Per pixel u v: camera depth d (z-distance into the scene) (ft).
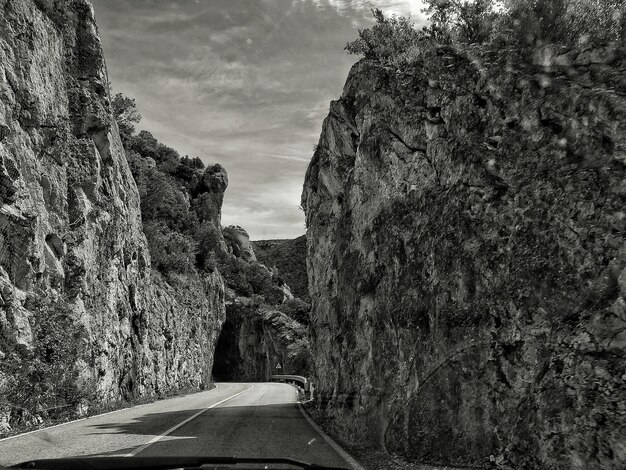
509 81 29.78
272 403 82.79
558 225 22.09
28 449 32.76
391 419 30.99
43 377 57.82
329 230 65.92
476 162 29.01
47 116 74.38
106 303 87.51
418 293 31.32
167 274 166.71
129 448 32.30
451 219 29.55
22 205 62.13
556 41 29.91
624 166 20.68
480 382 23.11
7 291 56.80
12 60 67.67
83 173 83.76
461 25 39.96
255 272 348.18
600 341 17.75
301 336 264.11
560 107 25.63
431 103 36.58
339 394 50.16
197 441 35.86
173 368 140.46
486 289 24.90
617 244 19.29
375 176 42.91
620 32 26.66
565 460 16.44
